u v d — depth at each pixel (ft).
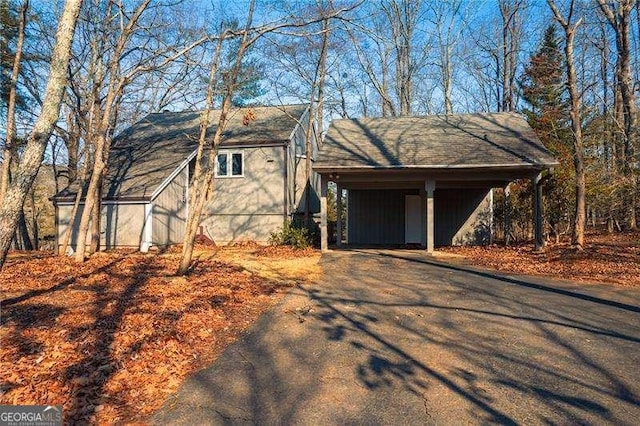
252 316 21.38
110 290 26.04
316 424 10.91
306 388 13.10
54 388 12.74
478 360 15.48
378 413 11.51
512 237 63.26
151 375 13.94
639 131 54.24
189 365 14.97
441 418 11.25
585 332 18.88
